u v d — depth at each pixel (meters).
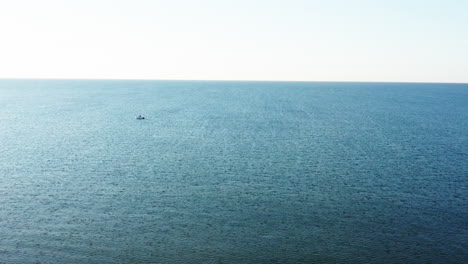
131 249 27.81
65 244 28.47
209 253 27.33
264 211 35.12
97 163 52.84
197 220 33.00
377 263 26.23
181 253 27.28
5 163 52.69
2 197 38.56
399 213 34.88
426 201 38.12
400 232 30.92
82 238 29.47
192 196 39.12
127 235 30.03
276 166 51.53
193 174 47.28
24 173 47.62
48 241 28.89
